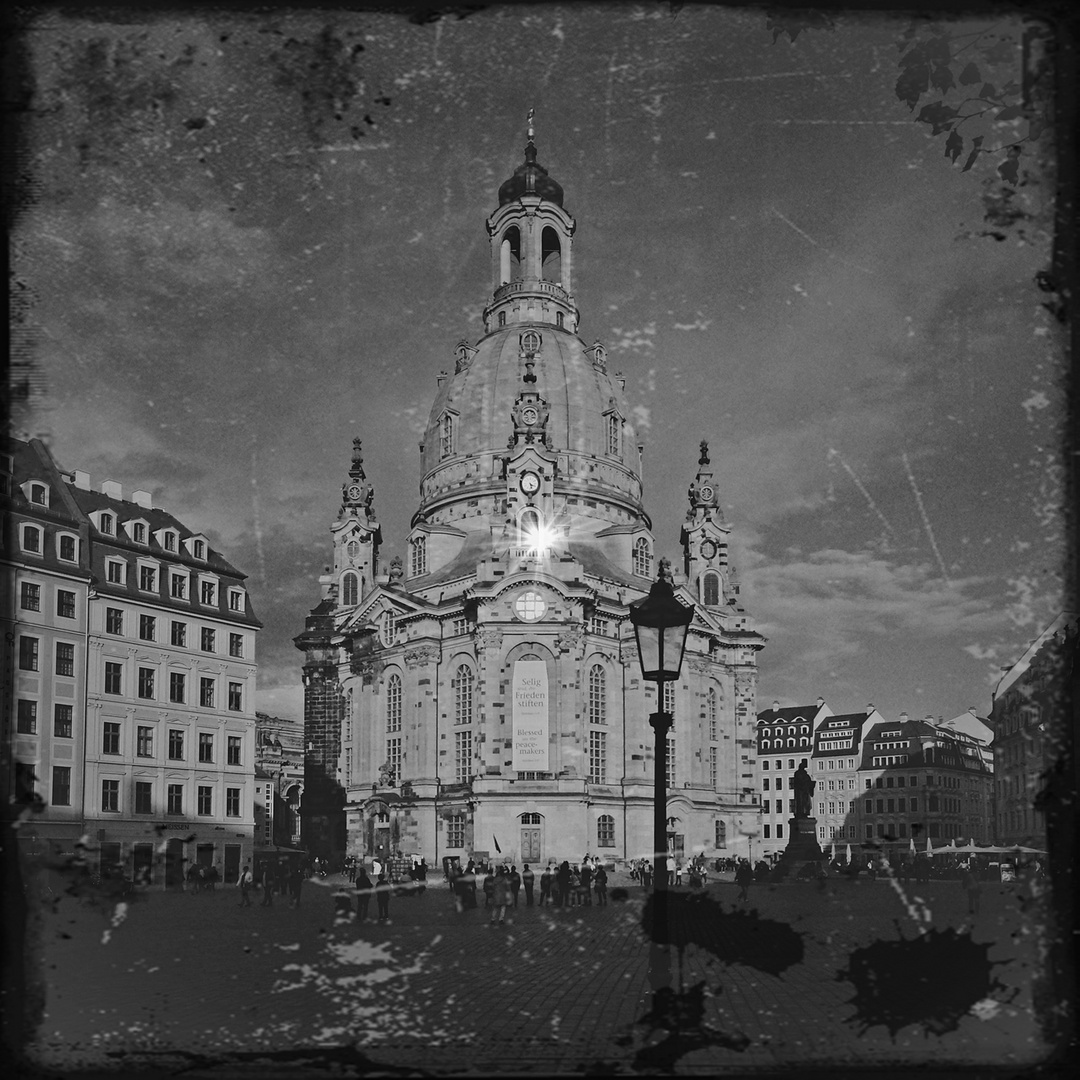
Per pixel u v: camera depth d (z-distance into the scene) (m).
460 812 112.81
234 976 19.08
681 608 20.00
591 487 122.31
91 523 54.00
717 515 132.12
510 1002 18.77
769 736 124.50
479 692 112.56
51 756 50.78
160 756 56.34
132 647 55.66
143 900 31.16
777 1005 17.45
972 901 19.62
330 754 121.62
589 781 112.62
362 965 21.81
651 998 17.80
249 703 61.41
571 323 131.62
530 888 50.72
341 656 124.00
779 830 121.12
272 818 102.94
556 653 112.00
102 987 16.66
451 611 117.50
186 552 59.62
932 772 41.34
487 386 128.00
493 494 125.44
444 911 44.69
